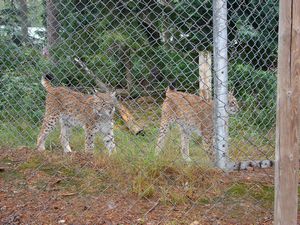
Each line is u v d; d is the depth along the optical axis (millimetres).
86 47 5590
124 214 3273
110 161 4195
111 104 6273
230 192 3787
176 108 5988
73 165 4238
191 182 3875
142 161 4141
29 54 5223
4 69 5438
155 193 3658
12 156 4496
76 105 6469
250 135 5266
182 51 5387
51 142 6543
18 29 5355
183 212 3361
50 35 5199
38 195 3549
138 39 5629
